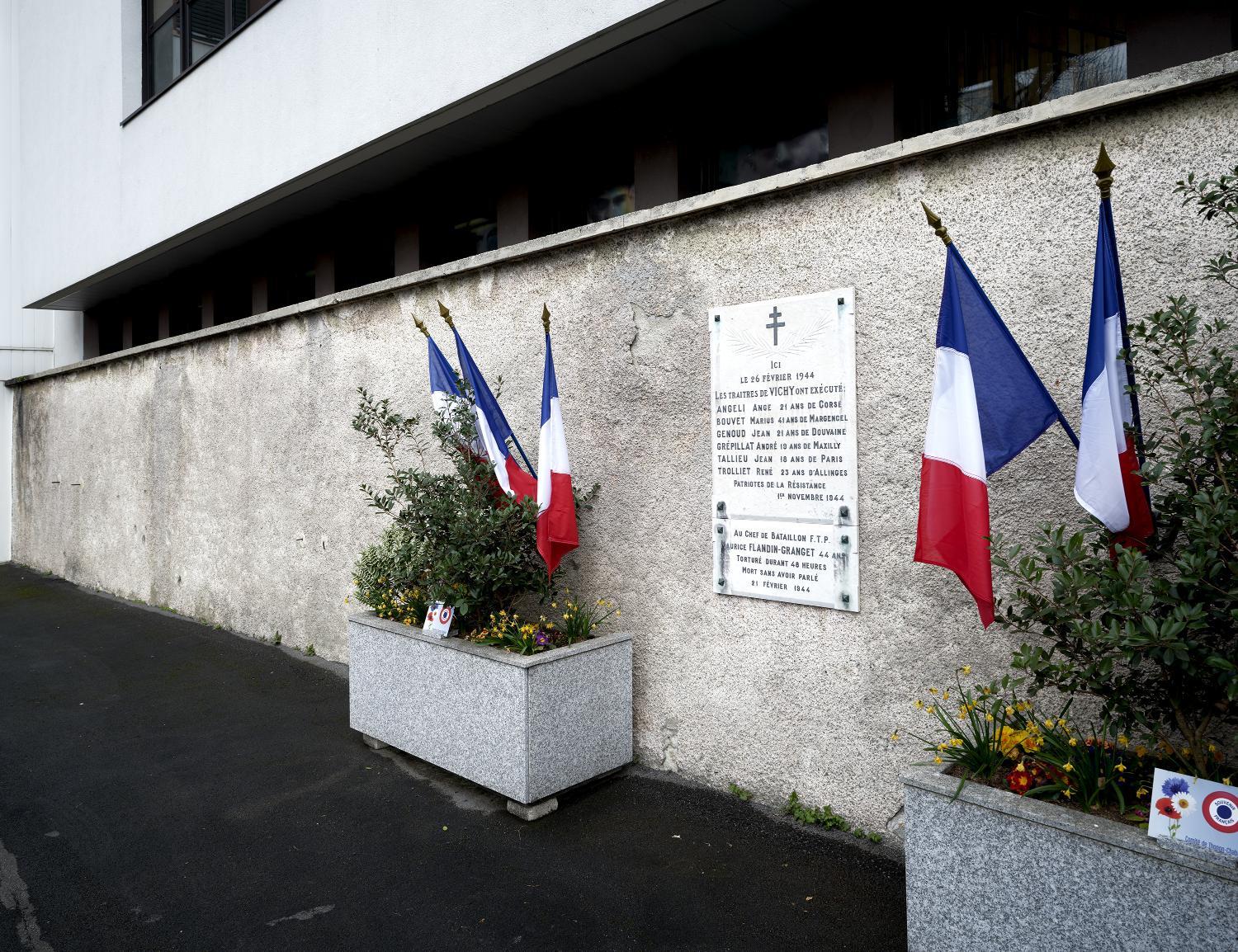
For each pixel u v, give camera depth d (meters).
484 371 5.95
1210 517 2.33
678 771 4.75
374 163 7.53
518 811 4.36
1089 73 4.47
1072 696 3.31
